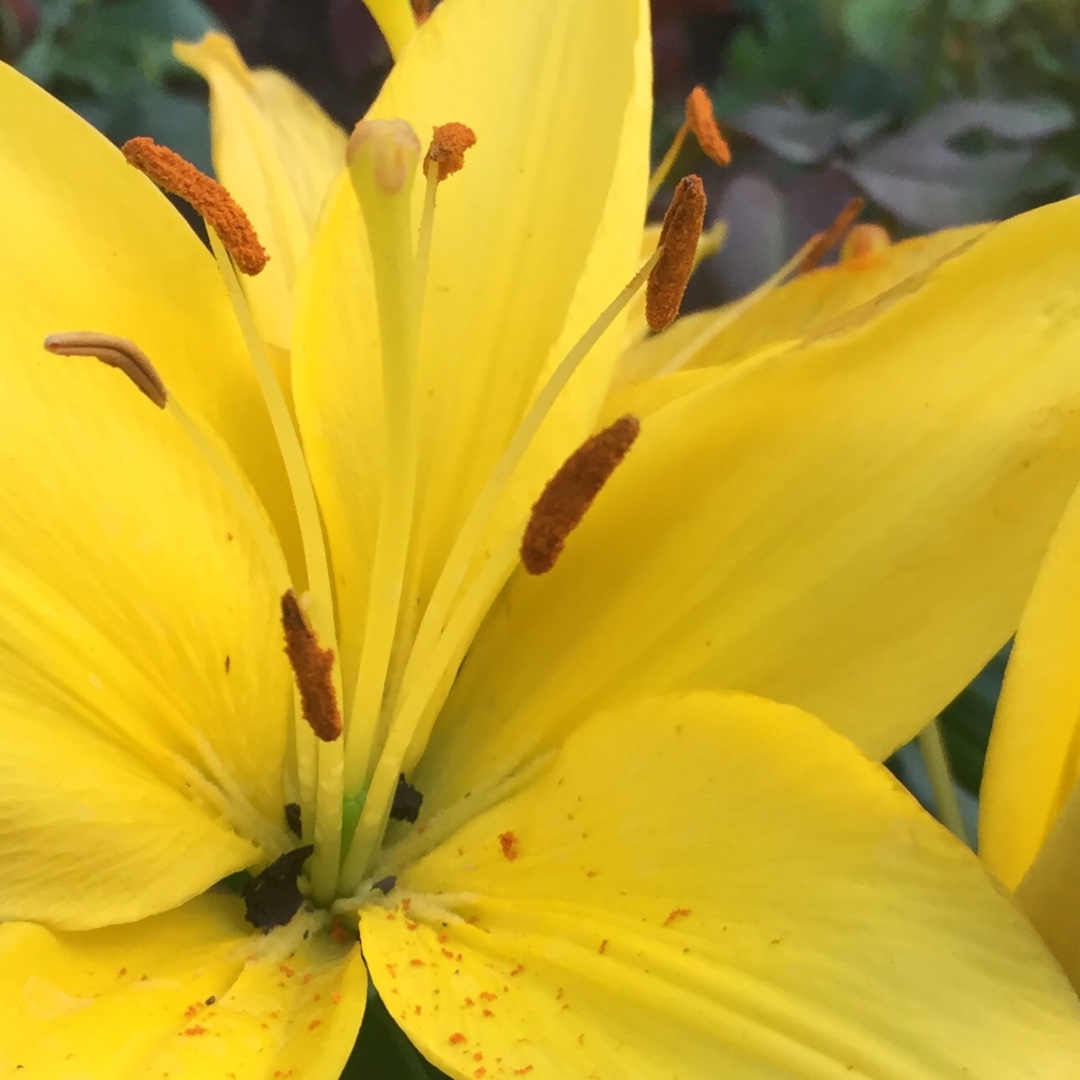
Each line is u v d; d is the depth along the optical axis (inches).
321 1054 4.5
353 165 4.5
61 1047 4.3
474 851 5.3
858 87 10.1
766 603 5.1
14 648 4.7
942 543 4.9
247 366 5.5
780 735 4.5
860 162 8.9
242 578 5.2
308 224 6.5
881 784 4.4
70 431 4.9
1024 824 4.7
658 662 5.2
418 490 5.6
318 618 5.3
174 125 9.9
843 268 6.1
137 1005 4.6
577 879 4.9
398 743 5.3
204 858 5.0
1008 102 9.2
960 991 4.2
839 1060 4.2
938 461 4.9
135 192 5.2
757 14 12.0
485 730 5.6
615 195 5.1
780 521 5.1
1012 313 4.9
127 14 10.2
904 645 4.9
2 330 4.8
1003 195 8.9
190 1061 4.5
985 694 6.9
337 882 5.4
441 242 5.5
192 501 5.1
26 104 5.1
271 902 5.3
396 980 4.8
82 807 4.6
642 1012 4.5
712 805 4.6
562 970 4.7
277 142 6.7
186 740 5.2
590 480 4.8
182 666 5.1
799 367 5.0
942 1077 4.2
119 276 5.2
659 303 5.1
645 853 4.7
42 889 4.6
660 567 5.2
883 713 4.9
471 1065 4.4
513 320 5.5
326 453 5.4
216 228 4.9
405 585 5.7
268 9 12.4
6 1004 4.3
